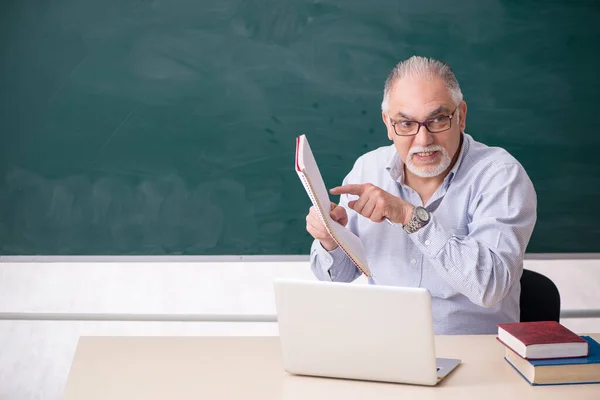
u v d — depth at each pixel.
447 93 2.04
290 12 2.99
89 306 3.09
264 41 3.00
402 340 1.55
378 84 3.01
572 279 3.11
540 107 3.03
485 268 1.89
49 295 3.09
